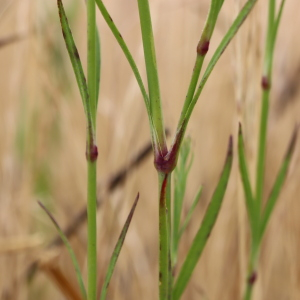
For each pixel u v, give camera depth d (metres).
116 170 0.36
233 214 0.36
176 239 0.24
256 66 0.28
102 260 0.34
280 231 0.35
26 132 0.40
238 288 0.33
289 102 0.39
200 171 0.40
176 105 0.40
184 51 0.40
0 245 0.34
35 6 0.37
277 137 0.40
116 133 0.37
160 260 0.22
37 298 0.39
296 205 0.36
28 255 0.36
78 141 0.40
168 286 0.22
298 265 0.36
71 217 0.40
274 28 0.26
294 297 0.33
